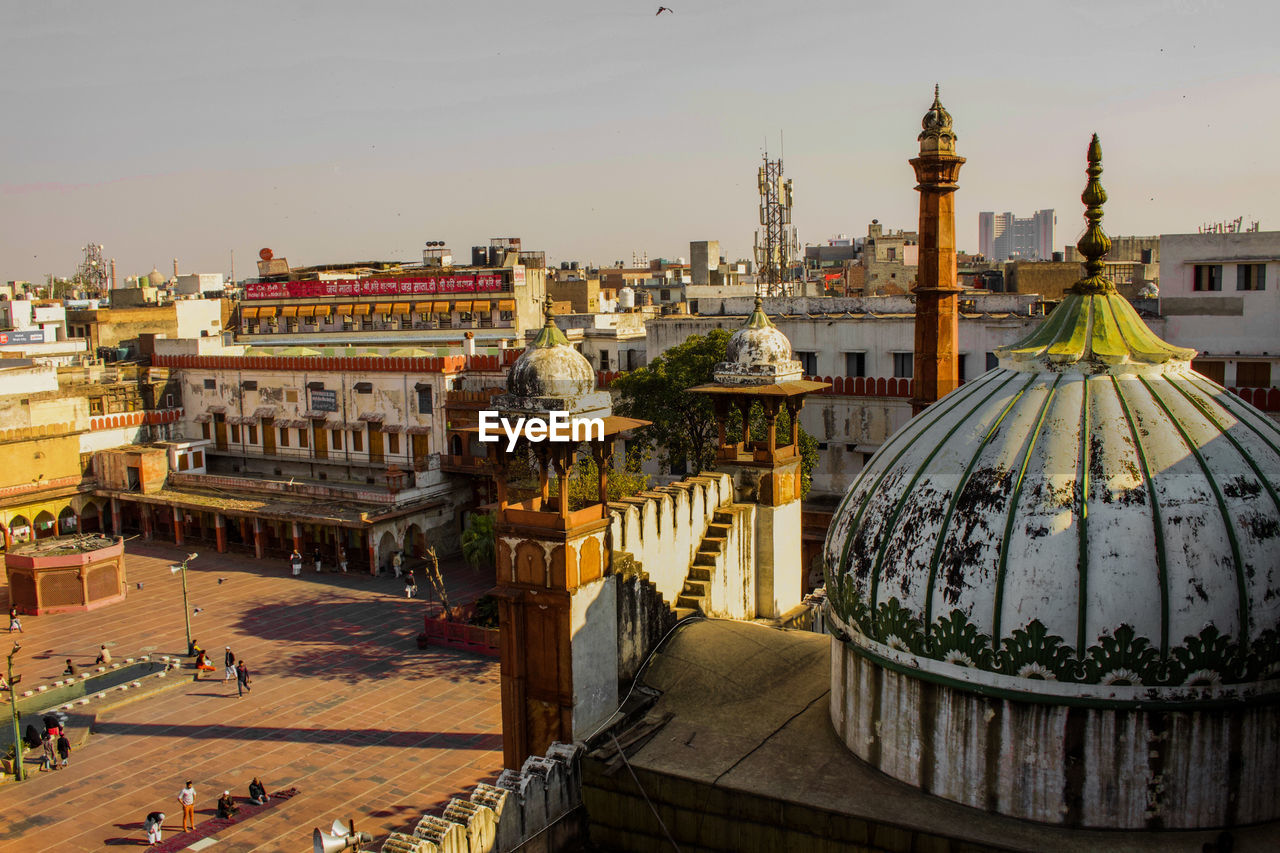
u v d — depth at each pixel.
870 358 47.53
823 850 16.05
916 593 15.83
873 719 17.00
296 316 74.00
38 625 43.84
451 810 16.97
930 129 27.61
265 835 26.08
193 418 65.44
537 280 69.50
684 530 23.19
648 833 17.88
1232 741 14.77
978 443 16.48
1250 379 42.16
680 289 97.44
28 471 57.12
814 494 48.44
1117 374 16.64
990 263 114.19
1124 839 14.73
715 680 20.34
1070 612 14.57
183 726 32.84
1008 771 15.25
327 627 42.00
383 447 57.25
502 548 18.97
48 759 30.23
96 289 130.62
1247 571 14.62
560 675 18.58
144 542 57.53
